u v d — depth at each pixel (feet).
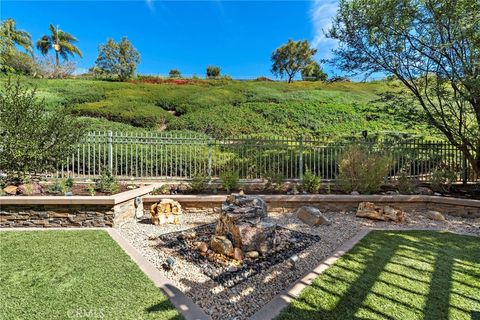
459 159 26.37
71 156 23.16
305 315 7.84
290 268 11.32
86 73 128.26
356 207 21.43
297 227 17.33
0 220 16.80
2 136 18.85
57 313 7.86
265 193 22.56
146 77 114.93
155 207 18.21
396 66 25.55
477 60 21.31
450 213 20.49
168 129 41.91
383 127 44.21
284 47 140.97
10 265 11.08
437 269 10.98
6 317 7.63
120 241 14.29
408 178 24.47
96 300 8.59
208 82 99.60
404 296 8.88
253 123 44.21
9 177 19.74
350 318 7.69
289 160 27.91
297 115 47.37
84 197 17.24
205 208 20.83
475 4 20.48
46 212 17.04
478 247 13.64
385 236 15.28
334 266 11.18
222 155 27.45
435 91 24.18
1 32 52.80
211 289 9.62
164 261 11.90
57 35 136.15
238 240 12.58
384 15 23.65
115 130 34.65
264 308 8.23
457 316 7.79
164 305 8.40
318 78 132.98
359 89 79.51
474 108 22.76
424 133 37.04
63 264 11.25
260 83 86.94
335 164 26.71
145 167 27.12
